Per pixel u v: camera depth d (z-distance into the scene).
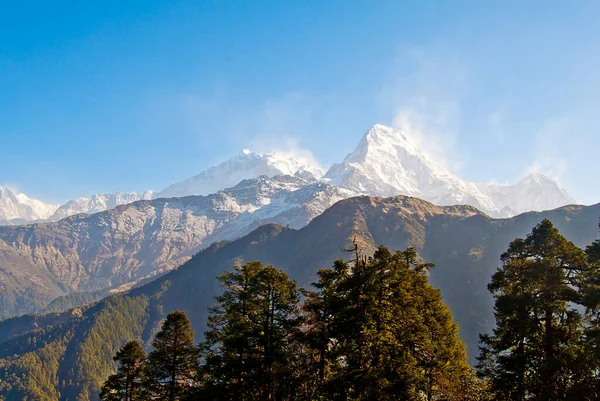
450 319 42.16
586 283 33.31
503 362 34.44
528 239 36.41
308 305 38.06
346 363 36.38
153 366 44.88
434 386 37.75
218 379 40.69
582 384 31.08
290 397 38.66
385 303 35.50
